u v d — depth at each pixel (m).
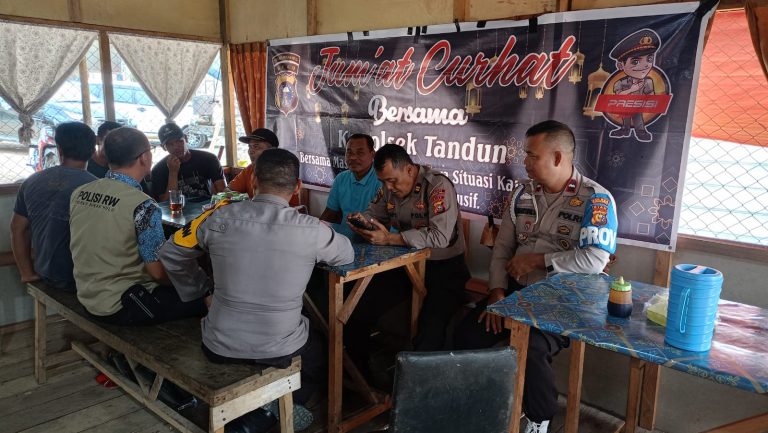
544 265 2.14
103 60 3.80
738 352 1.39
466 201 3.04
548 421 2.14
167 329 2.23
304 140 3.94
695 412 2.40
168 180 3.73
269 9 4.02
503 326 2.24
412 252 2.36
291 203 3.74
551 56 2.60
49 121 3.68
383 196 2.77
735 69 2.20
